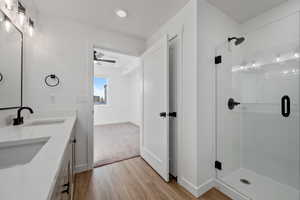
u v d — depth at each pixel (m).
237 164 1.78
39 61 1.61
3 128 1.01
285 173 1.46
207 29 1.45
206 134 1.45
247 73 1.76
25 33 1.50
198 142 1.39
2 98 1.13
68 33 1.78
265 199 1.27
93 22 1.87
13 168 0.42
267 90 1.59
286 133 1.45
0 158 0.72
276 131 1.53
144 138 2.22
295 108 1.39
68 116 1.75
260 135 1.65
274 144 1.54
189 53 1.46
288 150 1.44
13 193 0.30
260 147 1.65
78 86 1.83
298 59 1.36
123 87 5.89
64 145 0.64
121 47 2.17
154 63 1.90
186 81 1.50
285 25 1.46
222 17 1.61
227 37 1.66
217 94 1.55
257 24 1.69
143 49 2.39
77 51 1.83
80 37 1.85
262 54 1.63
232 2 1.47
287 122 1.44
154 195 1.40
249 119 1.75
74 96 1.80
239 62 1.75
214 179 1.54
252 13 1.65
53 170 0.41
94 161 2.16
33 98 1.57
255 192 1.35
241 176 1.63
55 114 1.68
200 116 1.40
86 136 1.88
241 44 1.76
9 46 1.22
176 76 1.68
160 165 1.74
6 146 0.72
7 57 1.19
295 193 1.34
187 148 1.49
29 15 1.52
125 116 5.94
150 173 1.81
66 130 0.95
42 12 1.63
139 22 1.87
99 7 1.58
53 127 1.05
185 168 1.52
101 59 3.95
